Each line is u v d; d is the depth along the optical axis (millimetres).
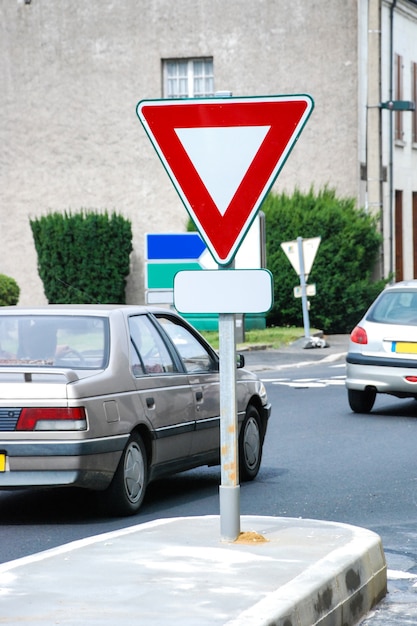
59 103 54719
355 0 51500
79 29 54406
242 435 16953
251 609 8609
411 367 24531
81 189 54688
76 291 51281
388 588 11008
